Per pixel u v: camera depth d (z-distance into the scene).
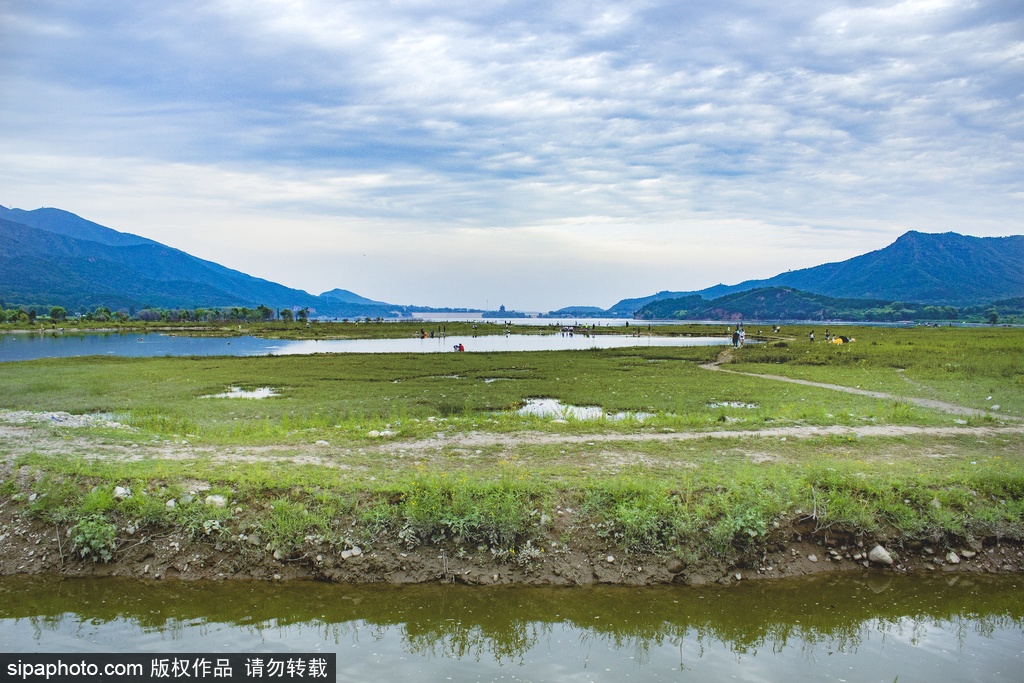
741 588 10.34
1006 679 8.00
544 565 10.52
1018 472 12.90
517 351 59.88
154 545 10.74
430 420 18.97
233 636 8.89
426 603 9.83
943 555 11.16
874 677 7.99
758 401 25.95
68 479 12.05
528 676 7.90
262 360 48.22
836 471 12.71
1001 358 37.81
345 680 7.79
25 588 10.24
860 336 70.00
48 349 68.44
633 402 26.14
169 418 20.39
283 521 10.81
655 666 8.20
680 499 11.49
